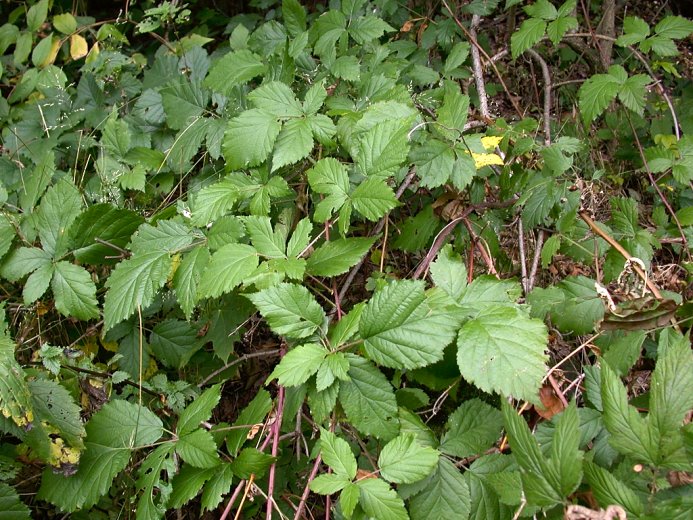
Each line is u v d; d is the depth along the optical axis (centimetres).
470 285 62
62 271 71
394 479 53
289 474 74
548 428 57
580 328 66
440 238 74
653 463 47
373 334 56
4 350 61
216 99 94
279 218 77
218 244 66
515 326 55
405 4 115
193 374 83
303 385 60
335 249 63
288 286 58
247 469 57
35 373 67
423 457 53
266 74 80
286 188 68
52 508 75
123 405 66
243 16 130
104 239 74
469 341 54
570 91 117
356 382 57
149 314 82
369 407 56
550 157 76
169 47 111
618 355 59
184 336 81
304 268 60
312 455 59
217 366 84
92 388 72
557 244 76
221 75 83
